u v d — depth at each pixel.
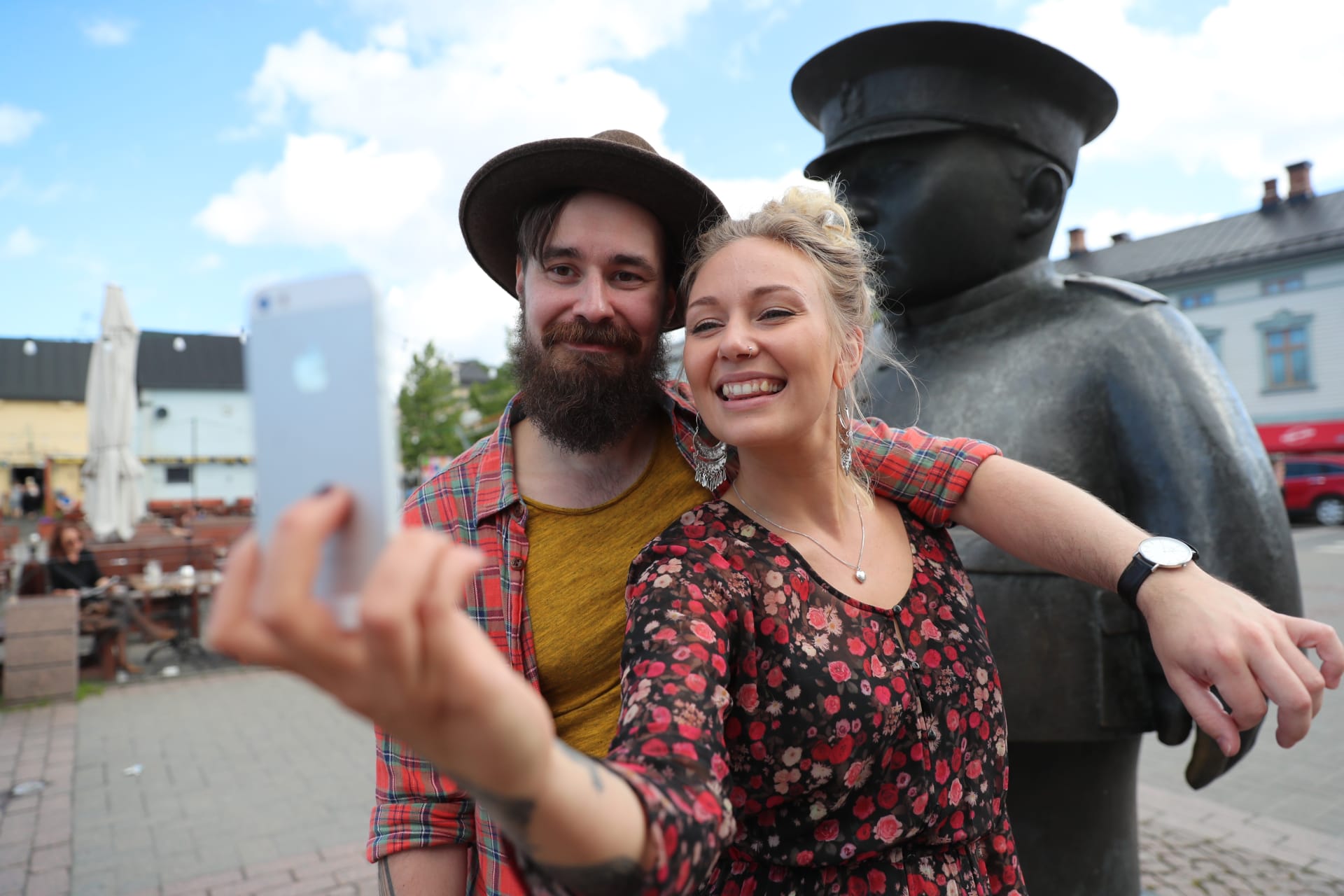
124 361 9.98
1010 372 2.11
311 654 0.47
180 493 34.50
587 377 1.30
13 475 35.56
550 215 1.33
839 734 0.99
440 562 0.49
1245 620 0.95
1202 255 21.38
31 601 6.28
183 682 6.82
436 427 21.84
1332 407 18.86
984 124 2.04
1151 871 3.44
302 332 0.50
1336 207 20.00
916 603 1.15
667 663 0.86
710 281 1.10
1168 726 1.89
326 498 0.48
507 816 0.56
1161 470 1.89
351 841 3.85
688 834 0.64
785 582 1.05
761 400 1.05
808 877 1.02
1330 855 3.54
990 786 1.14
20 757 4.99
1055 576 1.95
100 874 3.54
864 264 1.23
